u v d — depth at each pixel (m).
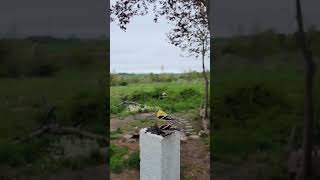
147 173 4.52
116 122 6.08
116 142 5.55
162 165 4.38
